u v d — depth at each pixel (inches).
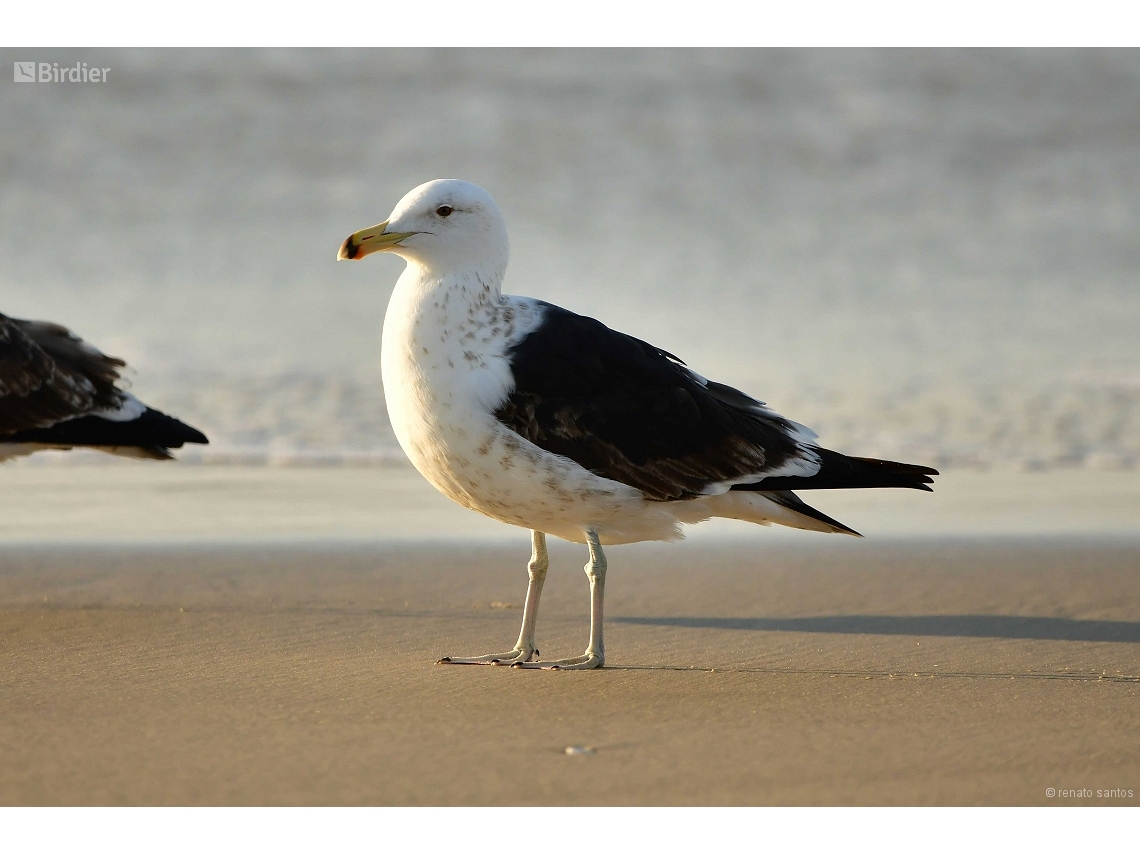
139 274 1008.2
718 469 363.6
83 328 873.5
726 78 1449.3
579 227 1160.2
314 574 465.1
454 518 556.7
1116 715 311.0
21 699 314.0
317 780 264.2
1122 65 1491.1
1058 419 735.1
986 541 522.9
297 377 789.9
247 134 1304.1
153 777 263.9
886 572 477.1
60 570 462.0
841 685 338.3
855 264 1095.6
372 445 681.6
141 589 440.5
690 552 508.1
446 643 384.5
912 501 594.9
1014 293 1031.6
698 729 297.7
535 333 358.3
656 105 1406.3
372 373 805.9
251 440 681.0
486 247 356.2
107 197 1174.3
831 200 1268.5
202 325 895.1
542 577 370.9
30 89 1322.6
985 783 267.7
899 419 729.6
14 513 546.6
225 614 410.6
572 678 344.5
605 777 268.2
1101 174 1343.5
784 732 296.2
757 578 469.1
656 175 1294.3
